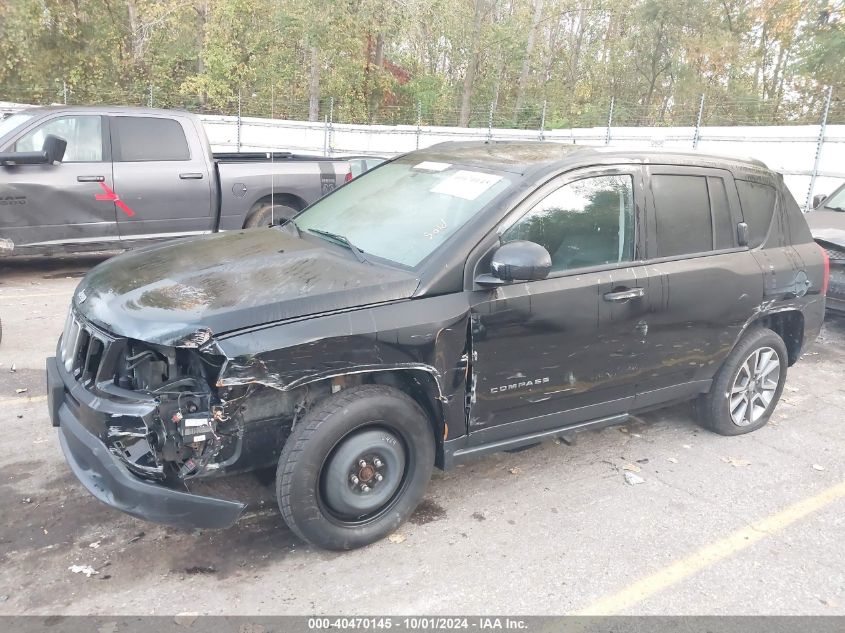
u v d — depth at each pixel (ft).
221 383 9.43
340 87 95.91
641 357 13.43
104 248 27.96
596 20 121.80
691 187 14.25
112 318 10.11
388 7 95.66
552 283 12.01
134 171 27.89
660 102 111.14
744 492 13.62
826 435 16.56
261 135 66.39
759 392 16.31
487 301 11.34
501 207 11.74
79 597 9.77
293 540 11.36
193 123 29.50
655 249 13.48
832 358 22.81
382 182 14.49
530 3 118.73
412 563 10.87
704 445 15.67
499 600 10.10
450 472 13.96
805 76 91.86
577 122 107.24
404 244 11.94
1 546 10.82
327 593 10.08
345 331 10.14
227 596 9.93
